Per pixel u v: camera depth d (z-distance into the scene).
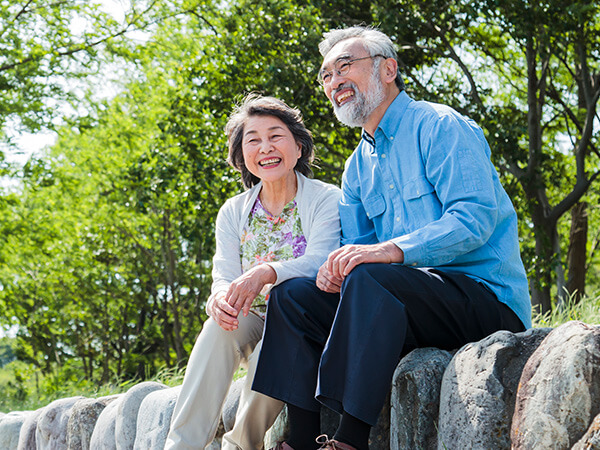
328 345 2.02
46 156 19.42
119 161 18.09
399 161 2.51
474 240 2.20
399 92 2.65
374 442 2.21
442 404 1.92
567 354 1.57
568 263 13.95
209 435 2.57
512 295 2.30
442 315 2.14
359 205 2.69
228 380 2.57
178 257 21.06
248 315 2.60
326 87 2.69
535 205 12.63
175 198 12.99
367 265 2.07
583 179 12.93
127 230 20.12
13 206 15.97
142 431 3.25
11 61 13.31
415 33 13.09
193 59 12.70
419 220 2.42
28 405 7.84
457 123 2.39
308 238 2.74
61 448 3.97
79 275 20.91
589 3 10.97
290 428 2.26
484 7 11.67
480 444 1.76
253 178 2.97
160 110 16.66
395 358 1.97
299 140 2.87
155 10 13.70
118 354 23.36
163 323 21.58
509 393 1.76
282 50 11.81
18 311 19.56
